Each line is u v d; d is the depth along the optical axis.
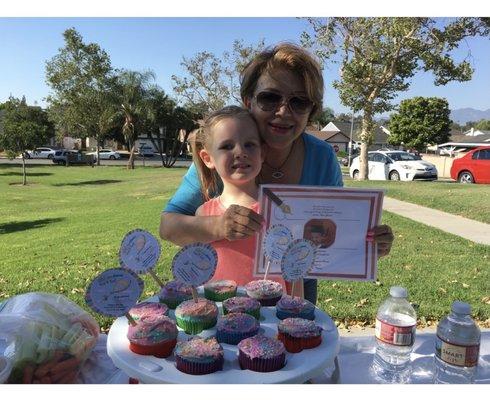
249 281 1.97
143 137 53.34
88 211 12.66
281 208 1.72
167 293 1.80
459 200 11.34
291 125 1.93
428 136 45.88
